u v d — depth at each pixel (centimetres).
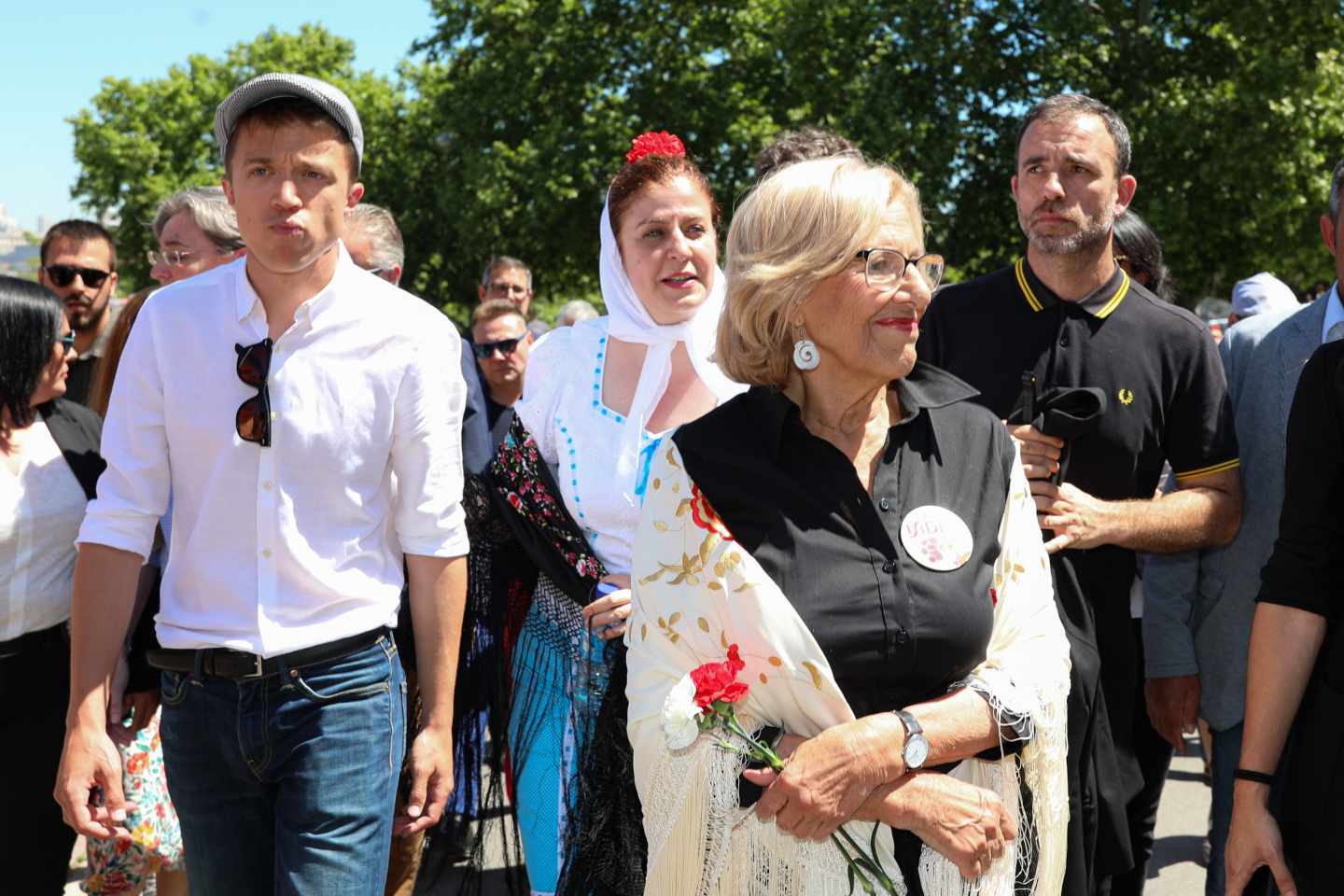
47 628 282
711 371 284
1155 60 1859
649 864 191
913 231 189
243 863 240
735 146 2056
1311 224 1797
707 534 188
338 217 231
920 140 1750
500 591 294
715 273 289
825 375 194
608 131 2045
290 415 229
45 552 280
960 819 178
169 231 342
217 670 230
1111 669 281
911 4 1775
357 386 235
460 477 252
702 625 188
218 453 230
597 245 2164
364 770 233
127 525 236
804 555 185
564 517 281
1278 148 1716
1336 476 227
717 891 182
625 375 288
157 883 349
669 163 285
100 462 296
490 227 2177
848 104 1841
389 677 241
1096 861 265
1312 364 231
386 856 239
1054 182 279
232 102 224
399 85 2809
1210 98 1762
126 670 312
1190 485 289
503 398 548
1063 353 283
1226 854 233
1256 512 304
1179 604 320
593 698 271
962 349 293
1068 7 1748
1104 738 265
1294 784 225
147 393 234
